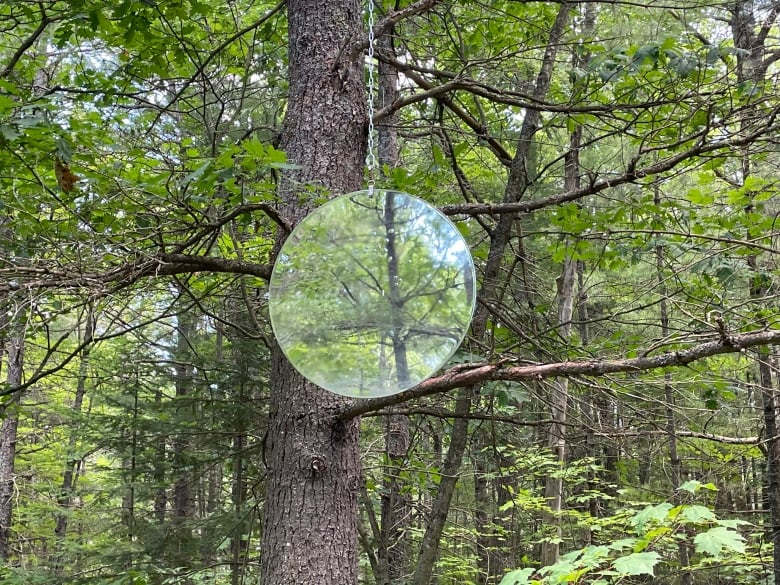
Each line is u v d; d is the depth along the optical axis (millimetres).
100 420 7801
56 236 2746
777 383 5621
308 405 2781
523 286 5211
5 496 9250
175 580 5465
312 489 2695
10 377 8242
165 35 4371
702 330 2680
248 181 2551
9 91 2682
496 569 8461
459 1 4277
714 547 1911
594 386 3033
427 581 3682
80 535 9250
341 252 2109
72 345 9461
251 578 7055
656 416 3488
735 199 3572
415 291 2062
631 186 5488
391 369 2061
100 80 4152
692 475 7066
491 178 7277
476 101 4996
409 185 3391
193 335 8109
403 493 5152
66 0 3637
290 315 2125
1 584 6520
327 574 2615
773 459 5539
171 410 7578
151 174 3129
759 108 3809
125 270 2449
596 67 3643
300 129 3000
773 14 4723
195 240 2670
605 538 7082
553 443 6375
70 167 2496
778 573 5488
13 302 2271
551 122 4297
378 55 3537
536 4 5273
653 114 3812
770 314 3396
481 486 8641
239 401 6438
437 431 6047
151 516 8383
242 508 6223
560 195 3473
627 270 7160
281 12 4734
